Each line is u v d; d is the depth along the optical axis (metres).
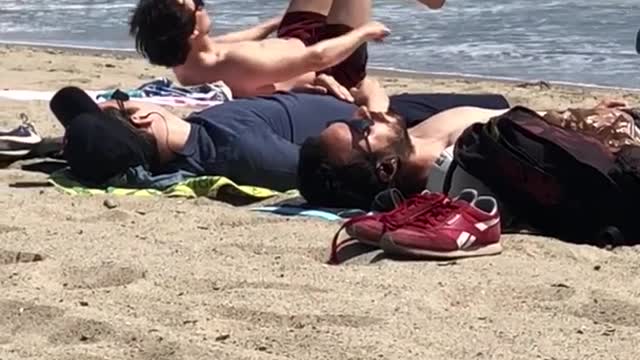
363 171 4.52
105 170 4.95
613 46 10.73
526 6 13.53
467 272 3.77
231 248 4.04
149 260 3.89
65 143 5.08
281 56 5.94
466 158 4.32
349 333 3.17
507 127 4.28
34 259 3.95
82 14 14.44
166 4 5.82
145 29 5.88
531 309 3.42
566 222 4.21
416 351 3.04
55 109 5.21
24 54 10.94
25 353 3.08
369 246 4.02
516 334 3.18
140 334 3.17
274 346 3.10
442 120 4.75
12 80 9.08
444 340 3.13
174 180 4.96
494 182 4.29
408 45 11.16
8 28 13.37
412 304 3.42
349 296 3.50
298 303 3.43
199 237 4.20
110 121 5.00
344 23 6.22
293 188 4.96
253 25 12.38
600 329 3.23
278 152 4.95
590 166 4.13
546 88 8.81
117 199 4.73
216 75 6.03
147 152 5.01
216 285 3.64
